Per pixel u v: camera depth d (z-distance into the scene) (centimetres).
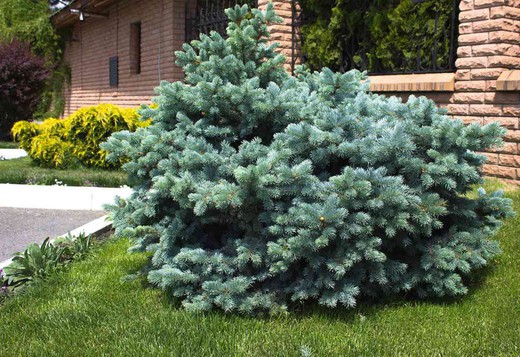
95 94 1867
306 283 314
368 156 307
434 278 327
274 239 322
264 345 279
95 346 282
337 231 292
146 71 1435
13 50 1573
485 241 339
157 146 341
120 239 486
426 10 716
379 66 798
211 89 330
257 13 385
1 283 381
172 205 356
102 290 364
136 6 1495
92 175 771
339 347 277
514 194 553
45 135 898
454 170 305
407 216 295
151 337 288
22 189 677
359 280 314
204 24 1173
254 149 324
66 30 2044
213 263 316
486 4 626
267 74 384
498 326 299
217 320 307
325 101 360
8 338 298
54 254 416
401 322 310
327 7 871
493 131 301
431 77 696
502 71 620
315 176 307
